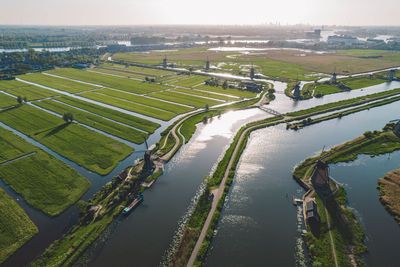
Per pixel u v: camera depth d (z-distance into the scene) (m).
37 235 67.75
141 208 78.81
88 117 142.88
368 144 115.69
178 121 140.50
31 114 145.38
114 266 60.53
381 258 62.38
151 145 115.62
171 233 69.94
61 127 129.75
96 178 91.62
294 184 90.50
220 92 196.75
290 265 61.41
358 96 193.62
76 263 60.97
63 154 105.19
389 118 151.62
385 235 69.12
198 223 72.12
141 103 168.50
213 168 100.00
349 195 84.50
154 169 97.50
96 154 106.19
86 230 68.94
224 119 146.38
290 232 70.56
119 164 100.75
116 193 83.25
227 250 65.00
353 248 64.31
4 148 108.25
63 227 70.38
